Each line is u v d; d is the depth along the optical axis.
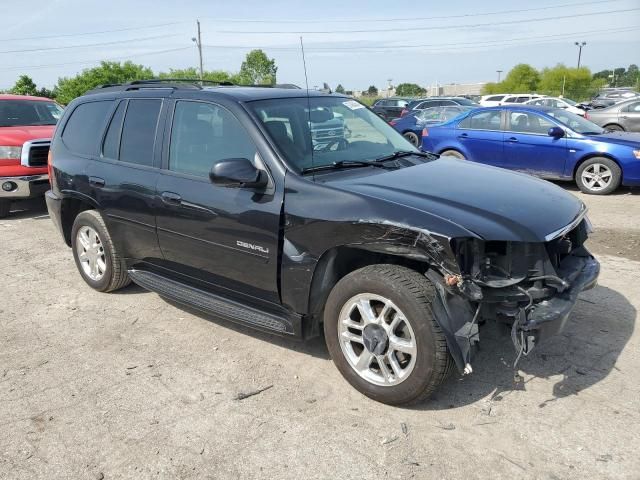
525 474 2.80
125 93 5.03
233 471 2.90
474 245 3.09
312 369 3.91
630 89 60.69
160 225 4.44
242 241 3.85
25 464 3.01
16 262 6.61
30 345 4.42
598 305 4.79
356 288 3.36
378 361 3.37
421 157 4.53
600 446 2.98
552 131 9.83
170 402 3.55
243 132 3.93
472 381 3.66
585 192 9.80
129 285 5.67
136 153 4.70
